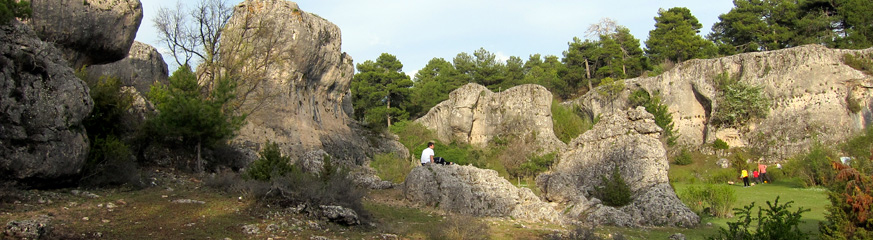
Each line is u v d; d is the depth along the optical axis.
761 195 24.53
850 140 39.19
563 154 20.08
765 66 47.12
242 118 18.41
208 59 25.17
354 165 29.09
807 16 58.22
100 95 14.18
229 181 12.57
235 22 26.70
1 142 9.33
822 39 56.06
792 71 45.69
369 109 59.59
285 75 26.77
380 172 27.41
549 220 14.17
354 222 10.77
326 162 15.84
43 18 15.30
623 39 79.00
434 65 84.56
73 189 10.59
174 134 15.37
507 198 14.78
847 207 9.84
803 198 22.78
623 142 18.33
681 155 46.50
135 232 8.29
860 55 45.12
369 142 35.59
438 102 67.19
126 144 14.04
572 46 73.06
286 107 26.50
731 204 17.77
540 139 50.69
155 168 14.48
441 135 56.47
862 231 9.34
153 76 29.12
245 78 24.36
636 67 69.50
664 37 68.25
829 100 43.84
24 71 10.02
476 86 56.53
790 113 44.75
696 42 64.44
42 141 9.90
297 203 11.07
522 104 53.50
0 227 7.36
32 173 9.68
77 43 16.62
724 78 48.00
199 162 15.57
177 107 15.32
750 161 44.22
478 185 15.17
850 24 55.78
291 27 27.19
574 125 54.06
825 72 44.62
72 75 11.02
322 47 29.95
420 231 11.33
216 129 15.99
